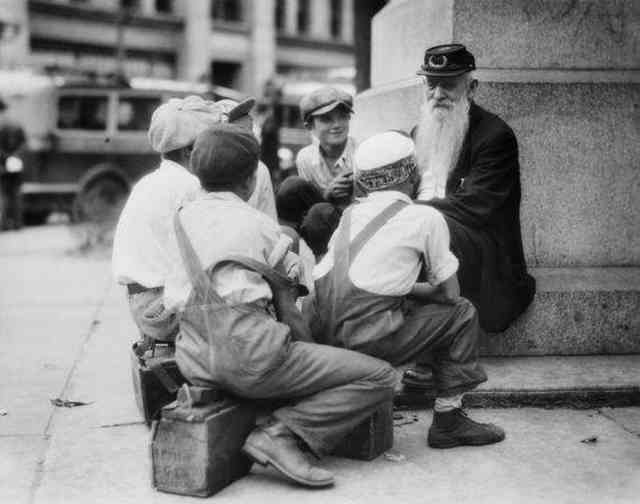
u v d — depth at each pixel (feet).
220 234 10.90
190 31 117.50
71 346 19.17
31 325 21.48
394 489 11.17
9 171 45.34
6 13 91.86
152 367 12.63
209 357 10.94
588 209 16.56
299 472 11.06
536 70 16.40
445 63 14.55
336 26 147.95
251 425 11.53
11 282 28.86
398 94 17.92
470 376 12.25
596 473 11.67
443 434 12.51
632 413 14.02
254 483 11.37
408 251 11.60
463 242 14.62
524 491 11.10
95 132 45.85
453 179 15.23
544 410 14.12
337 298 11.71
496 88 16.10
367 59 32.91
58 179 46.21
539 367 15.28
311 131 16.93
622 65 16.63
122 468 11.94
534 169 16.34
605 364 15.46
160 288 13.20
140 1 112.68
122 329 20.99
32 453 12.63
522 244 16.14
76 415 14.21
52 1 100.73
